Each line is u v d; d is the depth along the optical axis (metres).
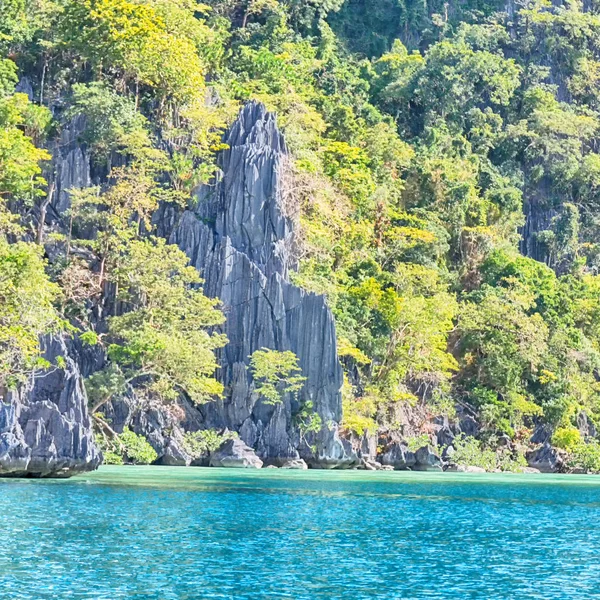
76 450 172.88
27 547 100.81
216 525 120.19
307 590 86.50
